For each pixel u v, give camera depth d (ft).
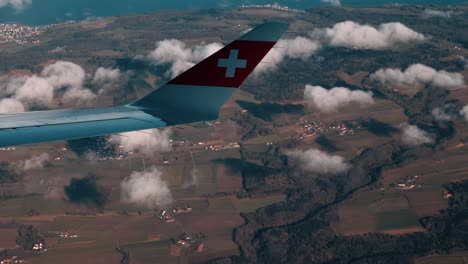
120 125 56.59
